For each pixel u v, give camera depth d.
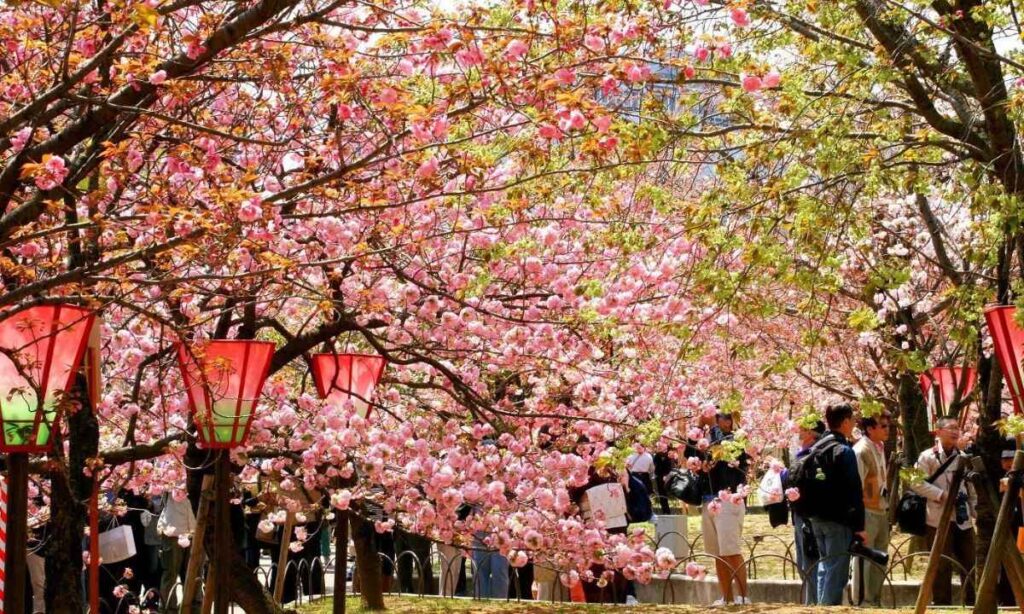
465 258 9.36
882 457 11.85
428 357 9.12
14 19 7.16
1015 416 7.40
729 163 8.59
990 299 9.07
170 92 6.49
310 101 8.02
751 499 25.47
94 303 6.38
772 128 8.46
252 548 14.60
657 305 9.45
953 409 12.42
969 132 8.98
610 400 10.10
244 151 8.69
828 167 7.97
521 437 9.81
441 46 6.29
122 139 7.39
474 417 9.89
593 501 10.92
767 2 9.23
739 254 8.42
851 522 10.55
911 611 9.88
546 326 9.12
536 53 7.32
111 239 8.02
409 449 9.45
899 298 14.98
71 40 5.88
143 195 7.45
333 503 8.69
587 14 6.75
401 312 9.40
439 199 8.28
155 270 7.82
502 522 9.41
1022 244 8.65
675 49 7.70
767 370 8.46
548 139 6.55
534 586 13.34
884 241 14.90
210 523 10.20
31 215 6.29
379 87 7.05
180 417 9.71
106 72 7.24
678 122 8.96
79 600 8.46
